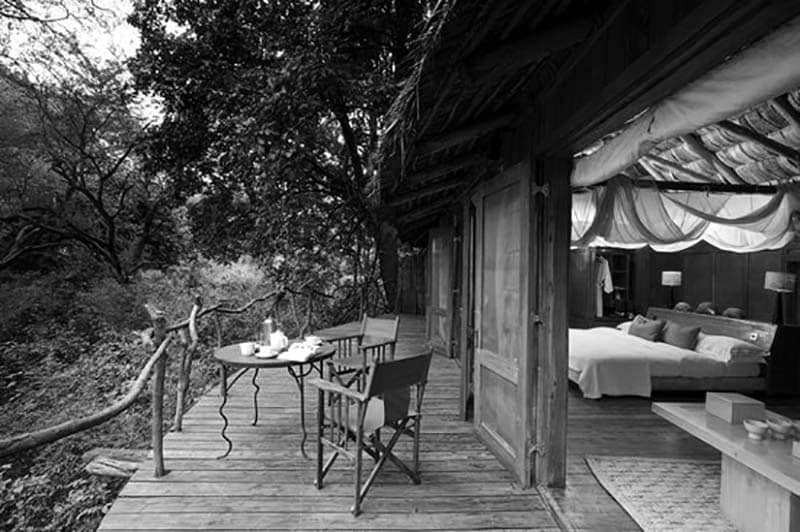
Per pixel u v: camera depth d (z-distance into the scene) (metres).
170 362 5.97
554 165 2.63
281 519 2.29
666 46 1.35
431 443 3.33
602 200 3.79
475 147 3.48
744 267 5.43
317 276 8.70
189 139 7.67
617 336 5.66
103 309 8.27
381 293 10.63
